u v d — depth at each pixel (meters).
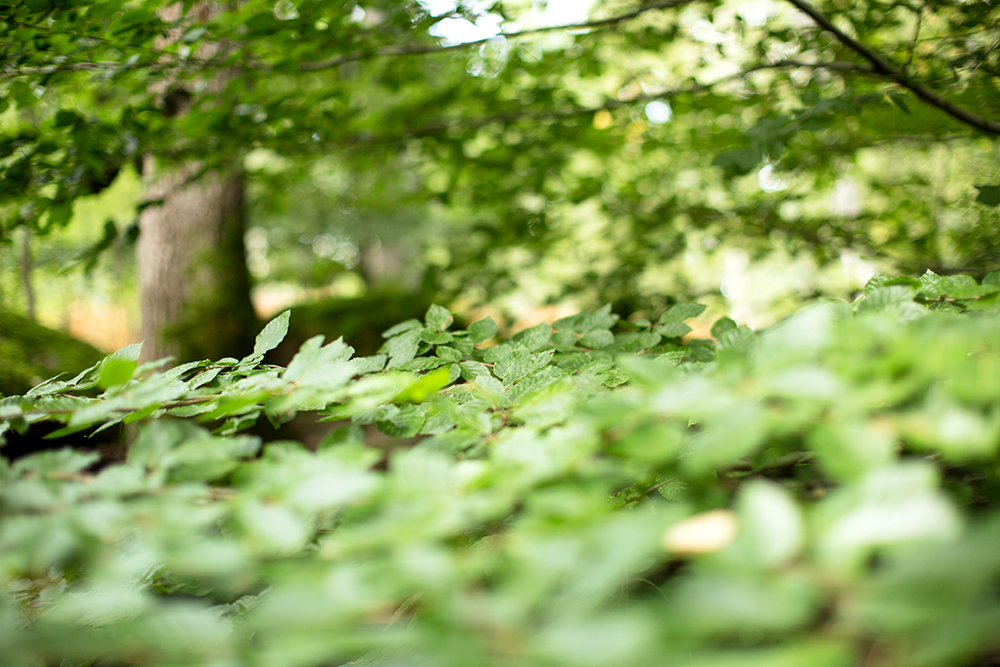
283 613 0.46
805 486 1.08
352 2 1.97
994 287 0.92
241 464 0.70
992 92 2.23
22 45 1.62
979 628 0.32
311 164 3.19
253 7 1.83
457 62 2.92
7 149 1.71
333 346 0.93
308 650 0.42
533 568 0.45
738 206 3.25
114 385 0.84
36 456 0.70
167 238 4.70
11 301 5.95
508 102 2.96
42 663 0.59
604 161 3.83
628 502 0.97
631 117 3.10
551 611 0.49
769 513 0.43
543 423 0.83
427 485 0.64
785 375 0.59
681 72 2.85
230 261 4.80
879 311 0.87
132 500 0.66
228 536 0.77
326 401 0.95
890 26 2.17
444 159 3.12
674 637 0.37
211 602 1.02
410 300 3.59
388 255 12.10
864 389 0.57
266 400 0.96
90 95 2.14
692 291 2.94
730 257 3.62
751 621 0.36
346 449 0.71
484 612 0.43
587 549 0.46
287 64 2.13
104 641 0.46
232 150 2.38
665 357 1.19
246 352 4.73
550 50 2.85
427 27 2.23
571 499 0.59
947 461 0.85
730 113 3.01
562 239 3.44
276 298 12.66
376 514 0.66
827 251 3.04
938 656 0.32
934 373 0.58
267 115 2.26
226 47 2.06
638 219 3.27
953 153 3.22
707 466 0.56
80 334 10.87
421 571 0.48
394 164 3.95
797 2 2.00
